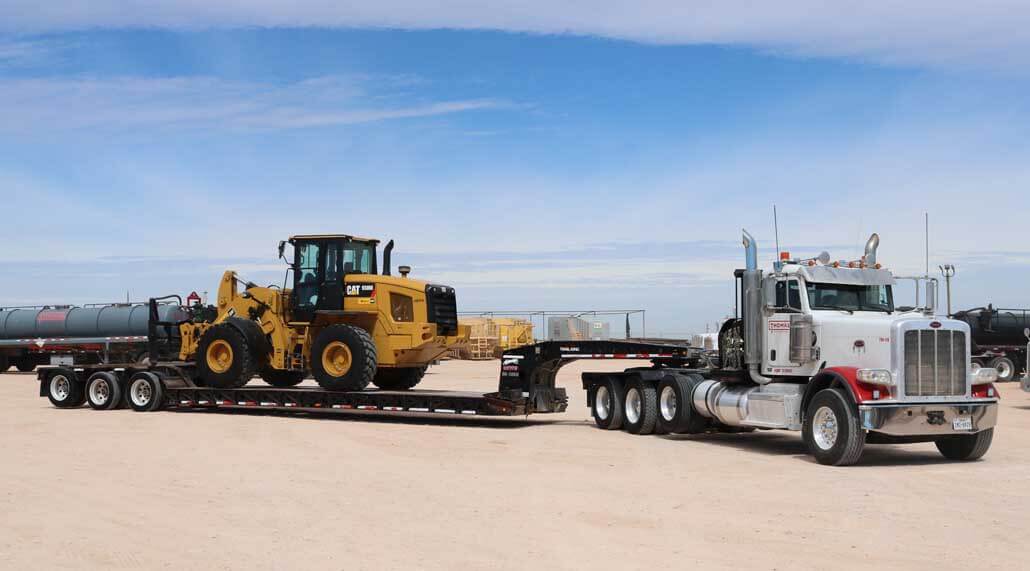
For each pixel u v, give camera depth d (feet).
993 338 118.32
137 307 132.16
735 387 57.57
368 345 71.05
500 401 64.90
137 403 79.61
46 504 38.22
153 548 30.91
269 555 29.94
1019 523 34.50
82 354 85.25
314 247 74.64
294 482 43.14
